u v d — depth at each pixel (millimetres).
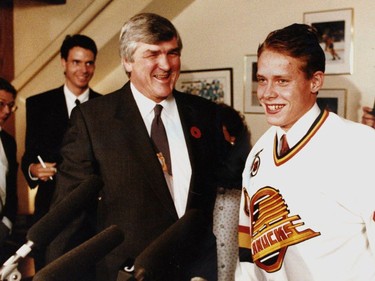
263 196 1257
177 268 816
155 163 1476
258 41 2734
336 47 2496
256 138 2777
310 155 1181
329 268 1149
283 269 1207
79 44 2562
